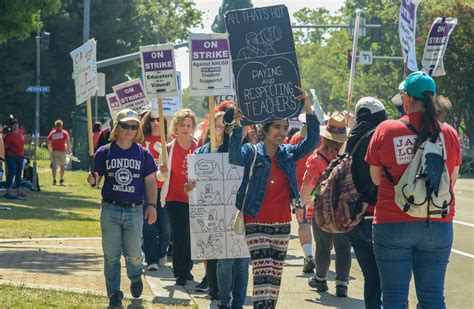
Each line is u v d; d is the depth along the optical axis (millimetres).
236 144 9078
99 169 10445
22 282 11680
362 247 9234
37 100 53656
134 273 10789
